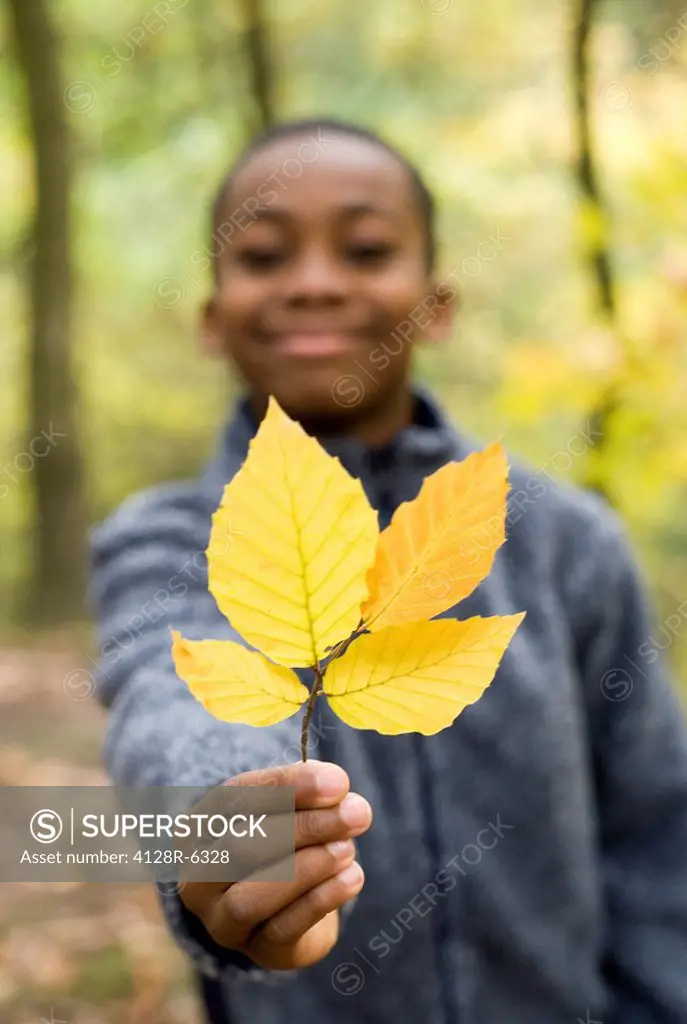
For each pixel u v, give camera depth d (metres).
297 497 0.43
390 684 0.44
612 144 2.17
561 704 0.80
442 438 0.86
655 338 1.71
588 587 0.87
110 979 1.69
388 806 0.77
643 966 0.86
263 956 0.51
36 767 2.46
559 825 0.79
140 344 6.77
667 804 0.89
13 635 4.29
